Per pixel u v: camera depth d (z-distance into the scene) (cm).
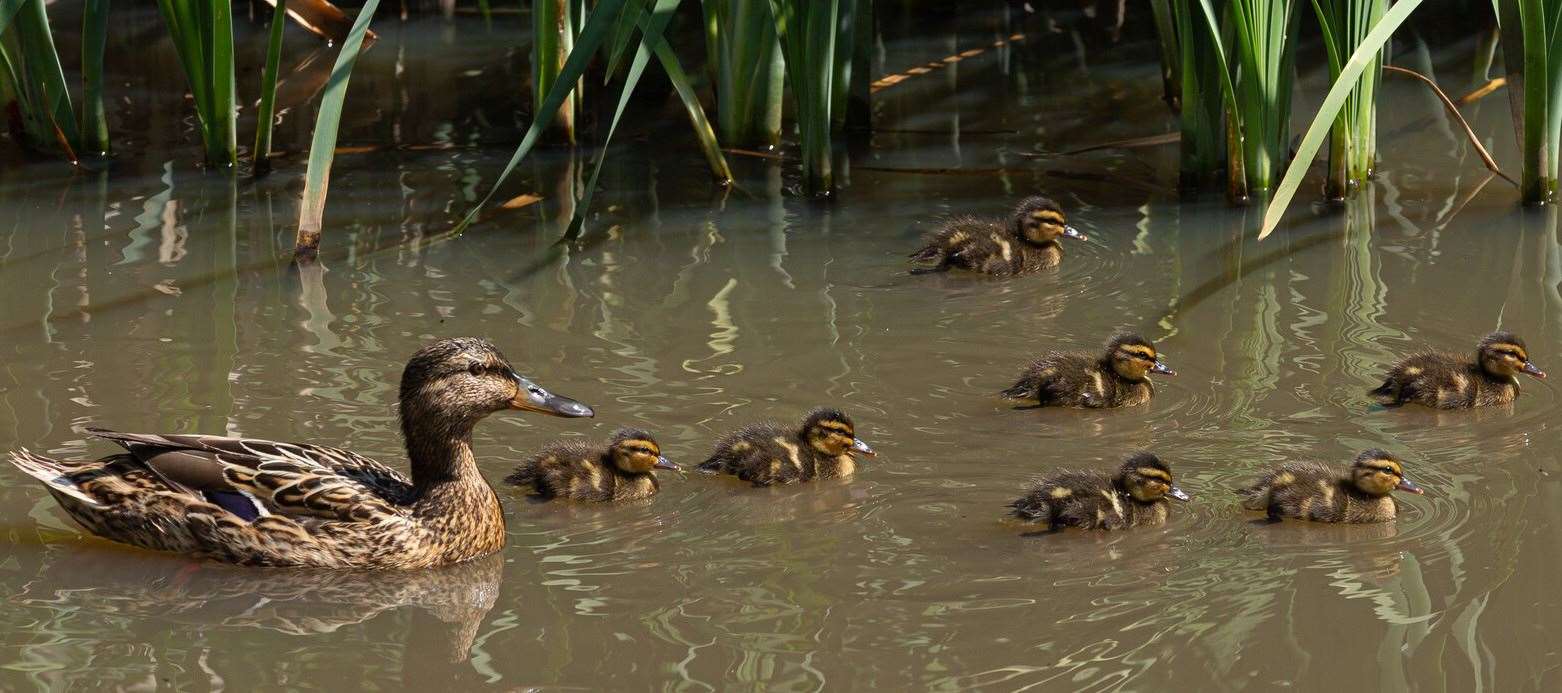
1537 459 1027
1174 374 1180
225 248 1455
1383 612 834
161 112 1905
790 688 761
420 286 1358
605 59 2025
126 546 930
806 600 857
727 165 1736
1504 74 1962
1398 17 1290
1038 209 1419
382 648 809
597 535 952
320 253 1444
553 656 797
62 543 930
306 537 898
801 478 1020
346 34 2184
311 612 852
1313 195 1602
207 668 786
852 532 947
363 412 1091
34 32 1694
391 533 902
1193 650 796
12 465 1012
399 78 2042
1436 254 1413
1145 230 1515
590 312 1298
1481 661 781
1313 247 1448
